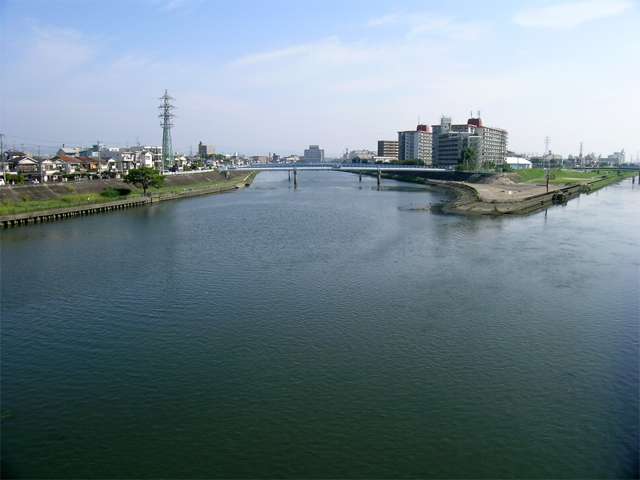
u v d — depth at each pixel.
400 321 37.72
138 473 21.81
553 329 36.28
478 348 33.19
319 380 29.11
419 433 24.25
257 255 59.59
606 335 35.28
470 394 27.59
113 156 195.38
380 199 132.88
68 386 28.88
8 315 39.75
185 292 45.09
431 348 33.16
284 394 27.67
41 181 111.25
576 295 43.72
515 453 22.88
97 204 100.44
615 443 23.58
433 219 90.56
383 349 33.03
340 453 22.91
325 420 25.31
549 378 29.36
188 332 36.09
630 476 21.45
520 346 33.50
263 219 91.94
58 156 169.25
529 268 52.62
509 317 38.53
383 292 44.50
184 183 169.00
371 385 28.52
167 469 22.03
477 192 131.62
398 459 22.50
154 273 51.47
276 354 32.44
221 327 36.94
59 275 50.91
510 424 24.95
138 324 37.75
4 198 93.19
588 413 25.88
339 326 36.88
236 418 25.58
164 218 93.25
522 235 72.81
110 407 26.72
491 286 46.22
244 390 28.14
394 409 26.19
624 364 31.08
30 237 72.06
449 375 29.66
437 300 42.34
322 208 110.44
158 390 28.30
